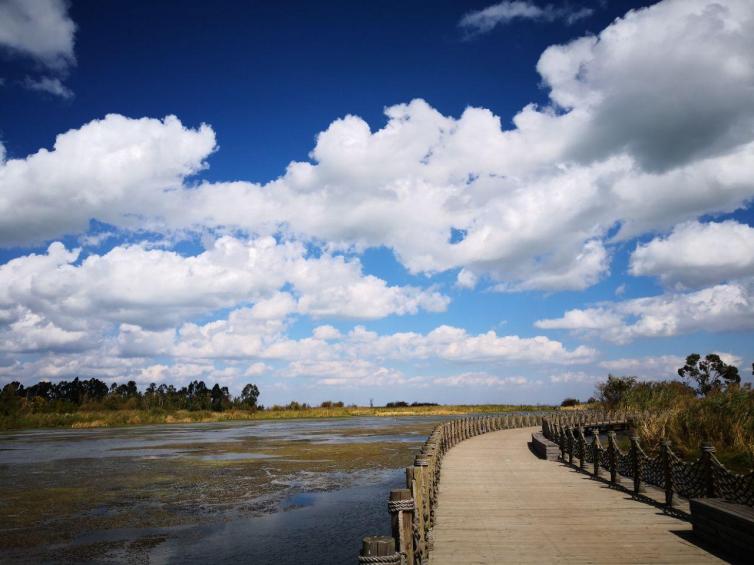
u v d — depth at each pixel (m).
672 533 9.38
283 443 35.62
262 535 12.63
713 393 20.56
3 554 11.55
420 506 7.97
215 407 97.69
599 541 8.93
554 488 14.27
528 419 46.41
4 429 61.69
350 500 16.39
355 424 61.72
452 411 97.00
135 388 126.94
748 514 7.75
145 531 13.21
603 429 38.47
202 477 21.17
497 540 9.12
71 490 18.77
